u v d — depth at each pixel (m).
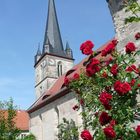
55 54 43.75
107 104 4.07
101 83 4.72
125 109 4.18
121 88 3.90
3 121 15.23
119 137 4.02
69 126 14.33
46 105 26.17
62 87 25.39
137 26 10.80
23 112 45.72
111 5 12.44
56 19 48.56
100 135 4.14
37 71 45.03
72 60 45.22
